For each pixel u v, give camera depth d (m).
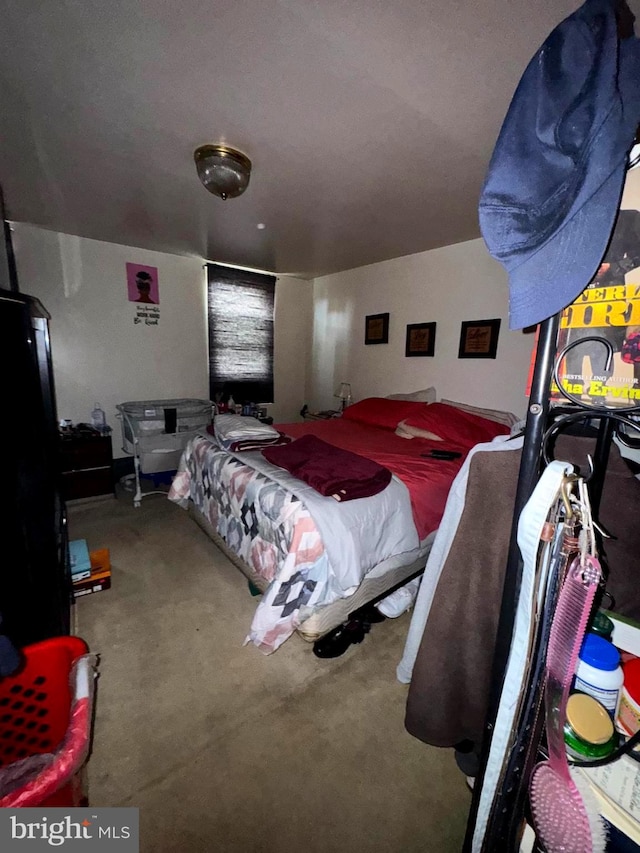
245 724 1.29
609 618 0.71
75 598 1.92
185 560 2.31
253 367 4.32
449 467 2.10
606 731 0.58
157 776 1.12
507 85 1.25
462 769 1.15
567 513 0.53
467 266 2.97
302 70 1.22
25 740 1.01
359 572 1.50
